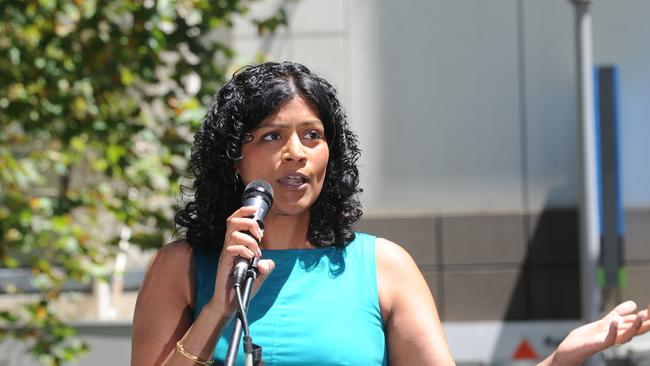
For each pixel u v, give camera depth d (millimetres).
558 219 21672
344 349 5957
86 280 17125
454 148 21844
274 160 6062
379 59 21938
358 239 6395
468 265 21688
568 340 5820
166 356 6191
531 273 21656
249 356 5297
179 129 18422
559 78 21766
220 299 5680
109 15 16828
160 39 16594
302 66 6312
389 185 21844
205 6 17109
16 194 16688
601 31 21703
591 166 18391
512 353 21547
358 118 21922
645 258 21484
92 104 17016
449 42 21859
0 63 16719
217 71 17453
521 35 21797
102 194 17125
